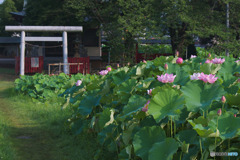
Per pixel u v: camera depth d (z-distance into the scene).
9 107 9.95
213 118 3.20
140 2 20.62
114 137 4.66
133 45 21.95
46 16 23.09
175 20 19.03
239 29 20.88
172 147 3.11
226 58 7.08
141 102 4.18
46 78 11.80
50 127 7.29
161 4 19.19
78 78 12.40
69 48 29.47
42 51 28.80
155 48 22.53
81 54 29.02
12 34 39.97
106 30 20.41
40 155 5.40
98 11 21.30
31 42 28.95
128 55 22.09
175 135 3.46
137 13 19.19
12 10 39.97
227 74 4.47
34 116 8.54
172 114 3.30
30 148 5.79
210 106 3.47
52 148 5.82
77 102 6.32
